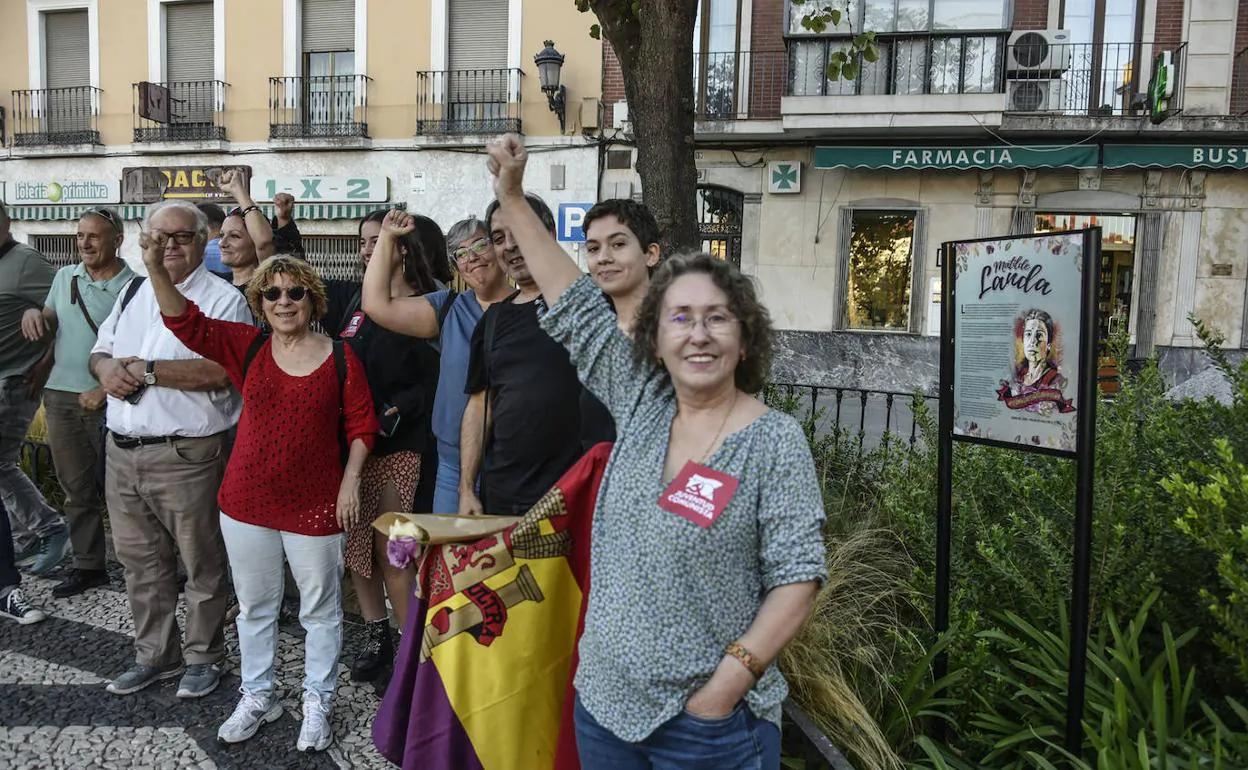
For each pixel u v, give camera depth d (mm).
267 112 14180
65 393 3973
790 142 12773
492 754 2029
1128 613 2746
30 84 14992
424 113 13680
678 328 1586
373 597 3285
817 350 12914
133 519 3119
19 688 3152
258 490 2766
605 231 2240
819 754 2426
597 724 1658
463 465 2836
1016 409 2473
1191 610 2688
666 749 1562
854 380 12812
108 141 14828
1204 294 12078
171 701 3090
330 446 2842
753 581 1555
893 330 12992
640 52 4227
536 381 2521
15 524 4309
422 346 3324
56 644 3547
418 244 3541
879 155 12148
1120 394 3471
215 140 14172
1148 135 11672
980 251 2590
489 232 2809
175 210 3213
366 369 3285
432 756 2061
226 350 2922
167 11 14500
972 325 2637
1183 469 2861
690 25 4215
